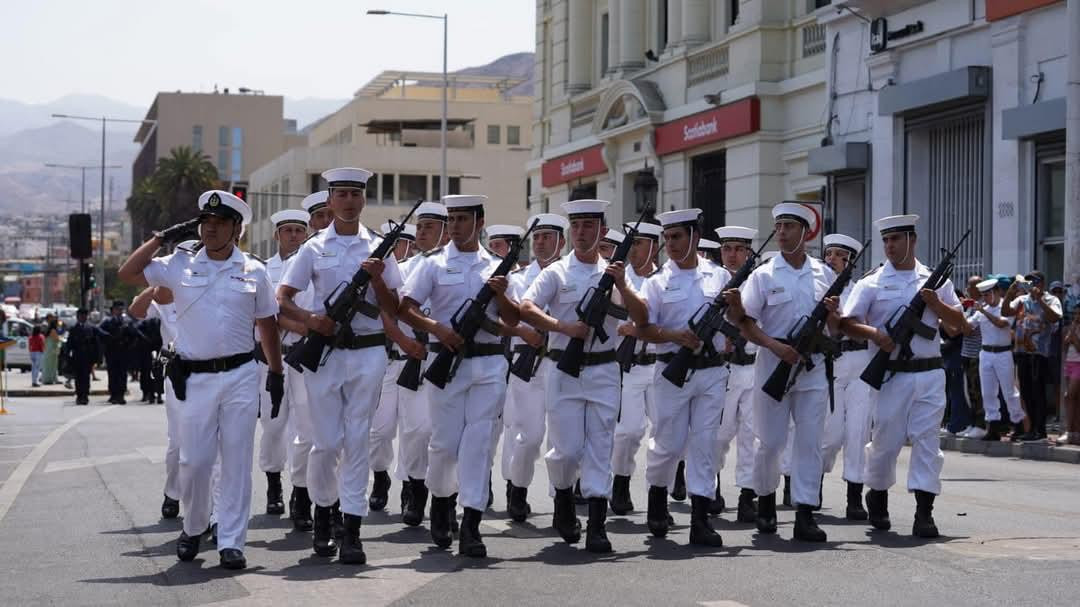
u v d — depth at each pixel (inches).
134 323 1130.0
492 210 2918.3
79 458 622.2
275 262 454.9
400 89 3646.7
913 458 380.5
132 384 1451.8
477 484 351.6
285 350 414.3
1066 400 653.9
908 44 908.0
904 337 379.2
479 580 313.4
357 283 342.0
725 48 1154.0
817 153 976.9
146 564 339.9
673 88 1240.2
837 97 991.0
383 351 350.6
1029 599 286.0
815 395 378.3
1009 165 819.4
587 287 364.2
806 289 384.5
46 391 1295.5
